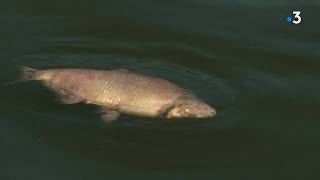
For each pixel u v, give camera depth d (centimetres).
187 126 1064
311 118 1111
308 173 980
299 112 1127
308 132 1074
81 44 1324
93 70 1096
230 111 1114
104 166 977
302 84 1210
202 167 984
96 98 1064
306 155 1021
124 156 998
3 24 1377
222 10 1468
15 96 1120
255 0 1512
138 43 1334
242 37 1367
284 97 1166
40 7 1448
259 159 1008
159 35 1365
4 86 1148
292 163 1002
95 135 1035
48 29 1370
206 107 1057
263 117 1106
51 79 1122
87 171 966
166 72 1229
